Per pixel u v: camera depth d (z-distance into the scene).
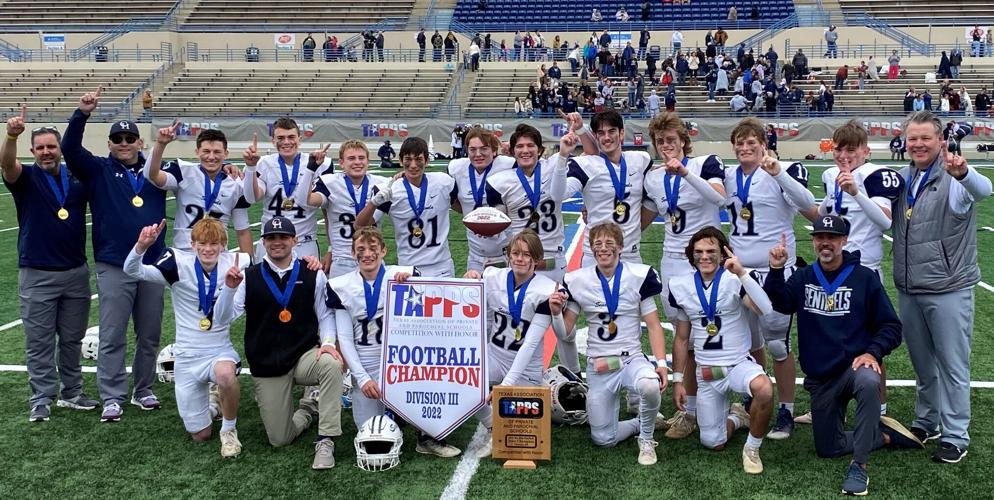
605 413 4.83
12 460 4.75
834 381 4.57
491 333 5.04
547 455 4.65
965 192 4.39
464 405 4.77
